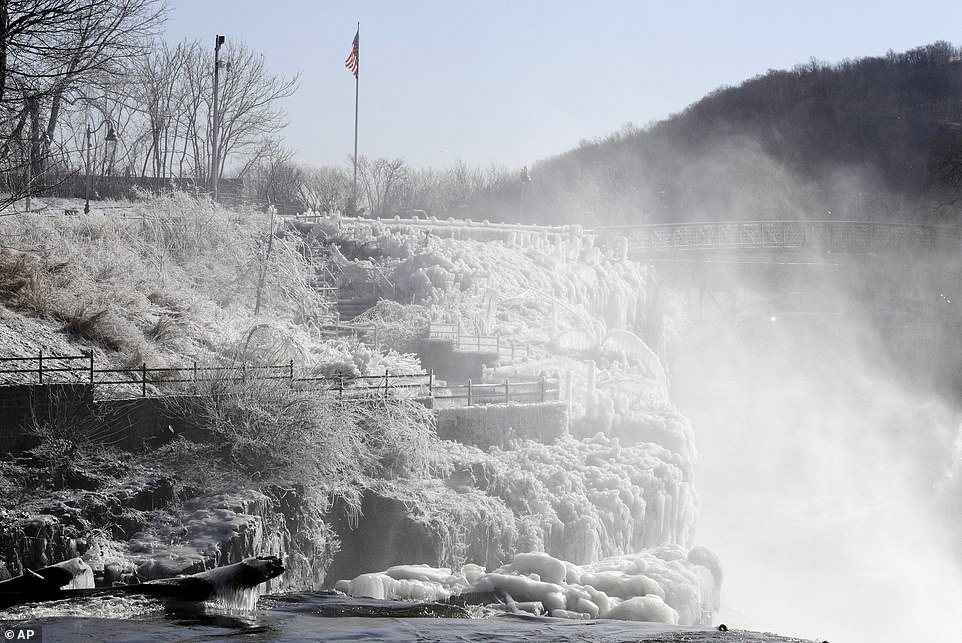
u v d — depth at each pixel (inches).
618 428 1408.7
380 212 3959.2
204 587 673.0
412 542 1006.4
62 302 1104.2
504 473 1160.2
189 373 1075.9
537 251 2364.7
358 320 1713.8
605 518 1189.7
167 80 2957.7
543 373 1352.1
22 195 1248.2
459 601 804.6
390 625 655.1
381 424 1067.3
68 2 1128.2
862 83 7810.0
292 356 1165.1
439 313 1756.9
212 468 938.1
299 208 3004.4
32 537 772.6
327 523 978.7
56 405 882.8
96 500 830.5
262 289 1472.7
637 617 815.7
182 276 1408.7
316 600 729.0
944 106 7406.5
